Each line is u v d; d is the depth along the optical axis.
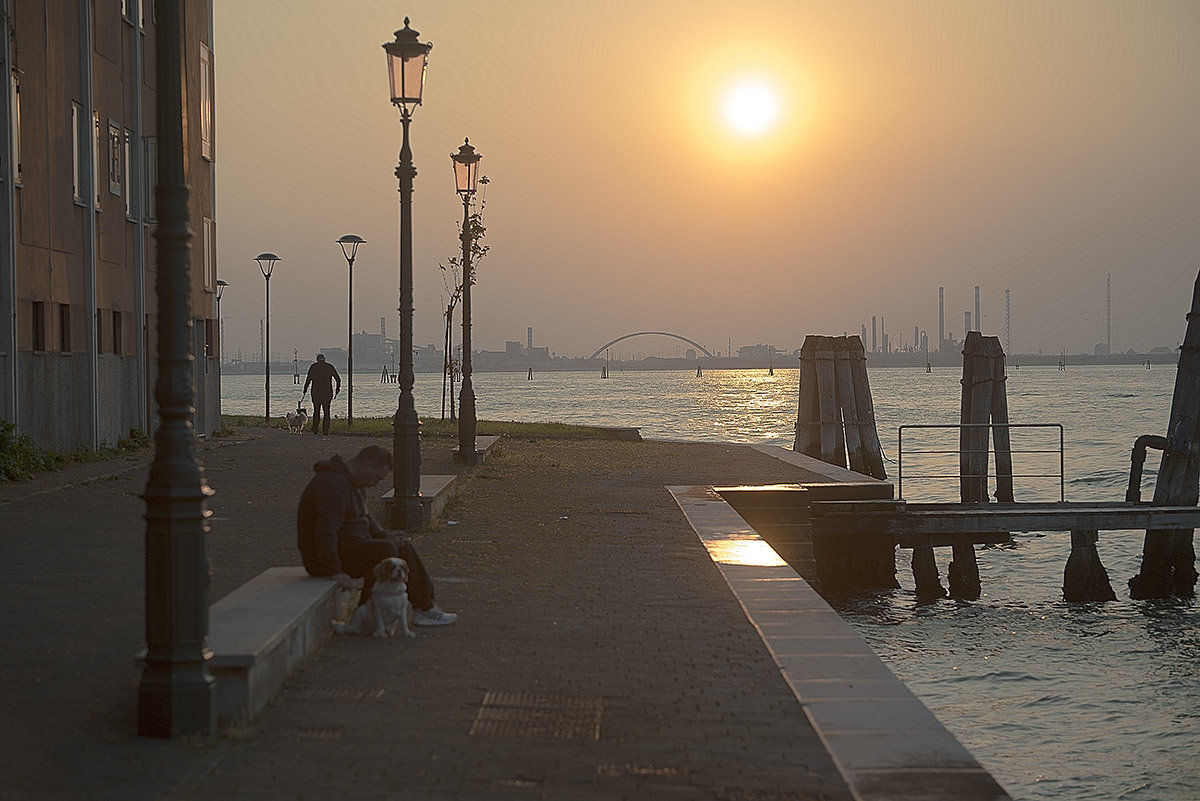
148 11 32.78
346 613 10.23
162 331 6.81
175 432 6.80
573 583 12.05
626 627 9.95
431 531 15.93
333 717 7.20
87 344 27.88
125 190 30.72
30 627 9.34
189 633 6.77
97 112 28.83
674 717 7.32
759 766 6.41
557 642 9.35
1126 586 24.64
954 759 6.50
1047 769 12.41
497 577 12.35
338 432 40.84
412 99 16.53
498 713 7.36
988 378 34.00
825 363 37.25
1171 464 26.14
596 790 6.03
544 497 20.52
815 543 22.77
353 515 9.91
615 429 42.78
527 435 40.91
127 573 11.85
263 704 7.34
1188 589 23.97
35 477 22.02
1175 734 13.73
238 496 19.34
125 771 6.16
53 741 6.59
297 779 6.10
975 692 15.82
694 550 14.37
